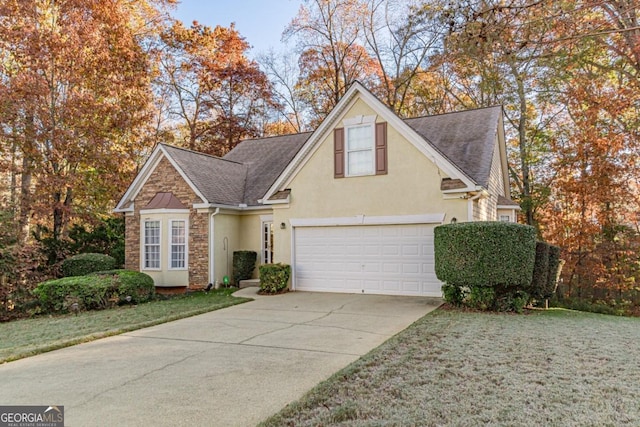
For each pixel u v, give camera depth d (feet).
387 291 43.73
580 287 63.41
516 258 32.83
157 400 15.93
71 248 56.90
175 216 53.06
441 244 35.86
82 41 60.29
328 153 47.01
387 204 43.73
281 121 111.45
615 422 13.43
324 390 16.39
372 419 13.82
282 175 48.75
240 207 55.67
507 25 23.11
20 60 57.26
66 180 59.00
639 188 58.34
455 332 26.03
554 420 13.58
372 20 95.71
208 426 13.71
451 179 40.88
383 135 44.29
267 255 56.44
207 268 52.06
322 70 101.35
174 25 93.50
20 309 39.42
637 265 58.59
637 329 28.94
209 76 99.66
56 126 59.41
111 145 65.82
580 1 27.37
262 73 104.73
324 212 46.93
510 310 34.42
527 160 73.77
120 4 70.79
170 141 93.76
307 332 27.07
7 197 57.16
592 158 59.67
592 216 61.77
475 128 51.83
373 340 24.75
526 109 77.36
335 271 46.47
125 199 56.29
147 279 43.80
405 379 17.53
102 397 16.34
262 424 13.64
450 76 87.35
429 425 13.33
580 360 20.12
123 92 66.03
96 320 32.94
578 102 62.13
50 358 22.24
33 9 57.06
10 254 40.81
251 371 19.21
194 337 26.30
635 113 59.31
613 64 62.18
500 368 18.84
